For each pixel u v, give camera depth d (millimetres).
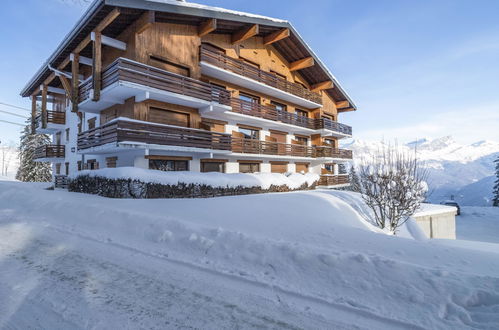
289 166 23000
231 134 17656
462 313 2867
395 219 9250
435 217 12805
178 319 2857
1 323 2740
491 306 2953
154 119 13859
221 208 8352
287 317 2934
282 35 18828
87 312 2951
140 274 4008
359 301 3223
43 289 3488
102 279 3822
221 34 17109
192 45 14969
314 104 24156
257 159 20281
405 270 3660
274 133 21734
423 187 9188
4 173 67250
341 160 26953
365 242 5168
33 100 22297
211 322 2816
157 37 13523
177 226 5875
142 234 5875
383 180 9117
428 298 3146
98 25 12602
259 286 3656
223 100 15977
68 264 4375
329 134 26062
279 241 4895
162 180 10969
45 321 2777
